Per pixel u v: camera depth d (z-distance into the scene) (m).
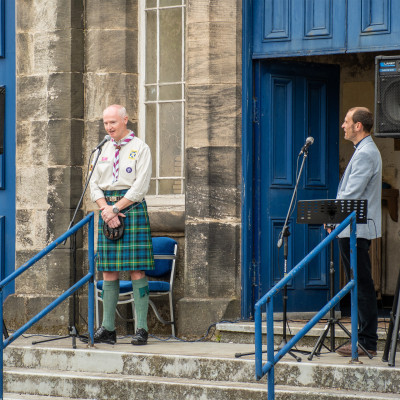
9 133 23.36
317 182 21.50
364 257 16.69
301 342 18.73
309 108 21.45
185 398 16.17
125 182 18.91
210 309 20.30
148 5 22.50
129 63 22.36
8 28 23.47
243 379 16.44
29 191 22.50
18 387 17.67
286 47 20.58
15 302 22.31
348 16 20.03
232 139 20.62
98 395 16.92
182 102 22.08
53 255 22.11
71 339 20.27
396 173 28.47
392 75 16.31
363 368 15.43
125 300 20.86
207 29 20.69
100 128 22.17
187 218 20.84
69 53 22.22
